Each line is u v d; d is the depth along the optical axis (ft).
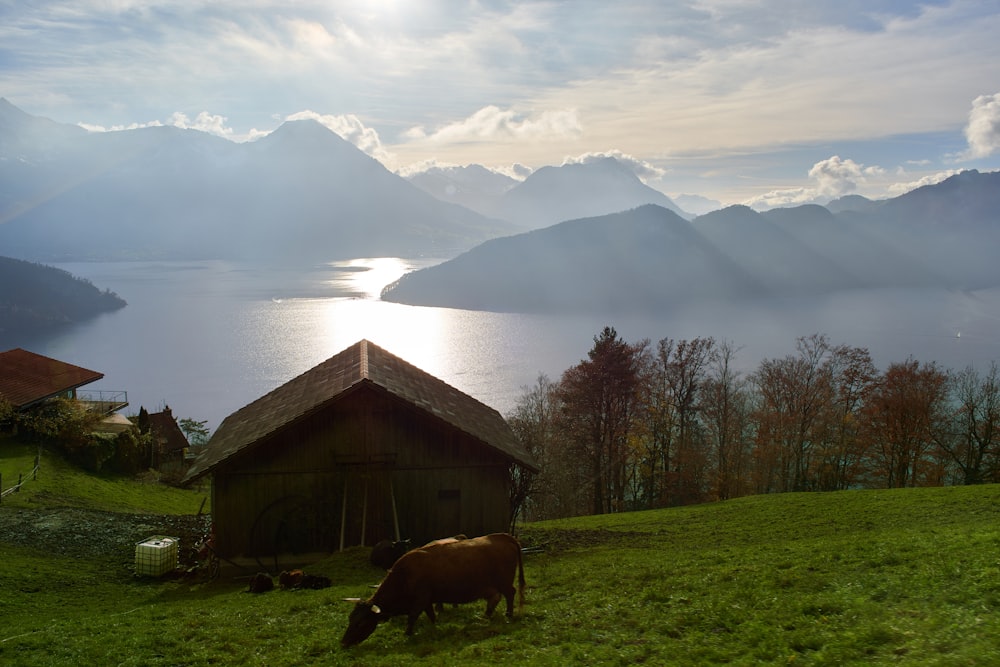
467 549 49.90
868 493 143.13
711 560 67.56
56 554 96.48
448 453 103.60
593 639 44.24
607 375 218.38
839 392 242.17
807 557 60.85
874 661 34.01
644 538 116.88
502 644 43.86
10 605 70.85
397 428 102.17
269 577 75.61
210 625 55.26
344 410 100.73
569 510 241.35
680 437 244.22
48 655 47.09
